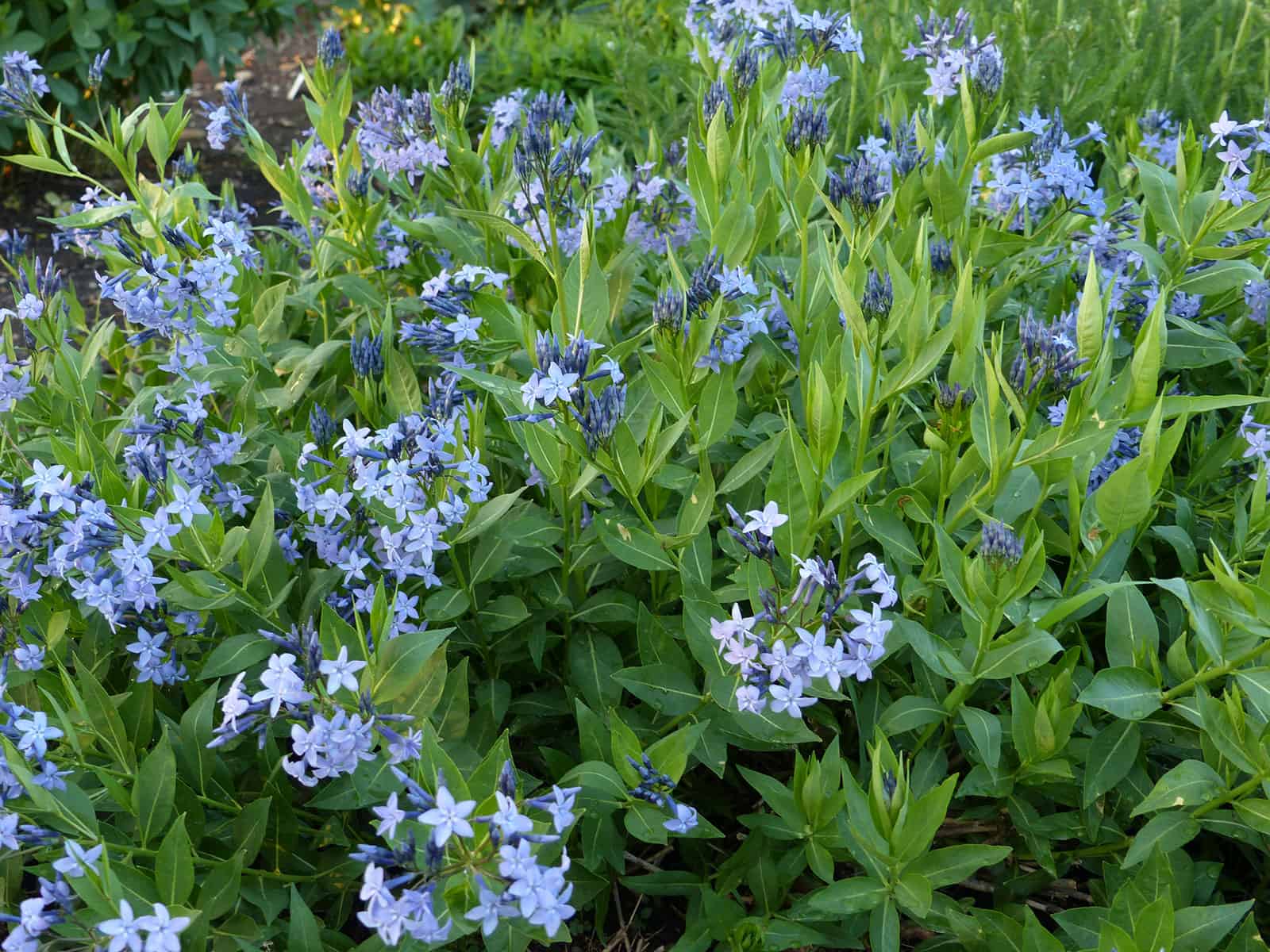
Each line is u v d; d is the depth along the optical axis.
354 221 0.82
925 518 0.55
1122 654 0.52
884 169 0.77
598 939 0.60
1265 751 0.47
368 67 2.08
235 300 0.66
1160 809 0.51
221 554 0.52
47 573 0.54
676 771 0.48
